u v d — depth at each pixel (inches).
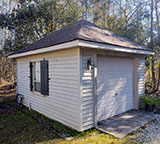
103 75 179.6
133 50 188.4
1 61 538.6
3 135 145.4
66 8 488.4
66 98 161.8
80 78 143.9
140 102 228.7
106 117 184.2
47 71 191.2
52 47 161.8
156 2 431.2
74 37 136.7
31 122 179.6
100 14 575.2
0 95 360.5
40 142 130.3
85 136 138.9
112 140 130.7
